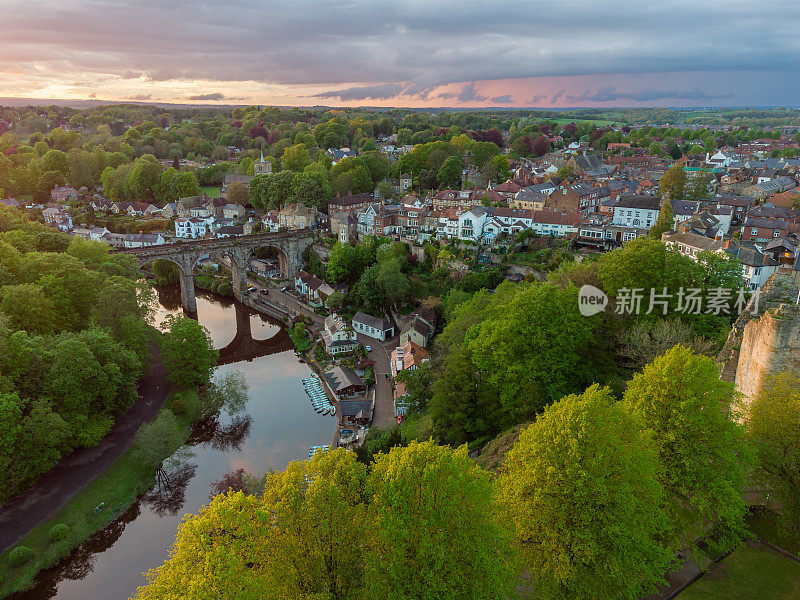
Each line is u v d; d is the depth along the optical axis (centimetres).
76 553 6981
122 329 10519
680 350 4678
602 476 3866
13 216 14350
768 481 4731
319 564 3694
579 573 3831
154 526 7531
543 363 7094
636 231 13850
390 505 3631
